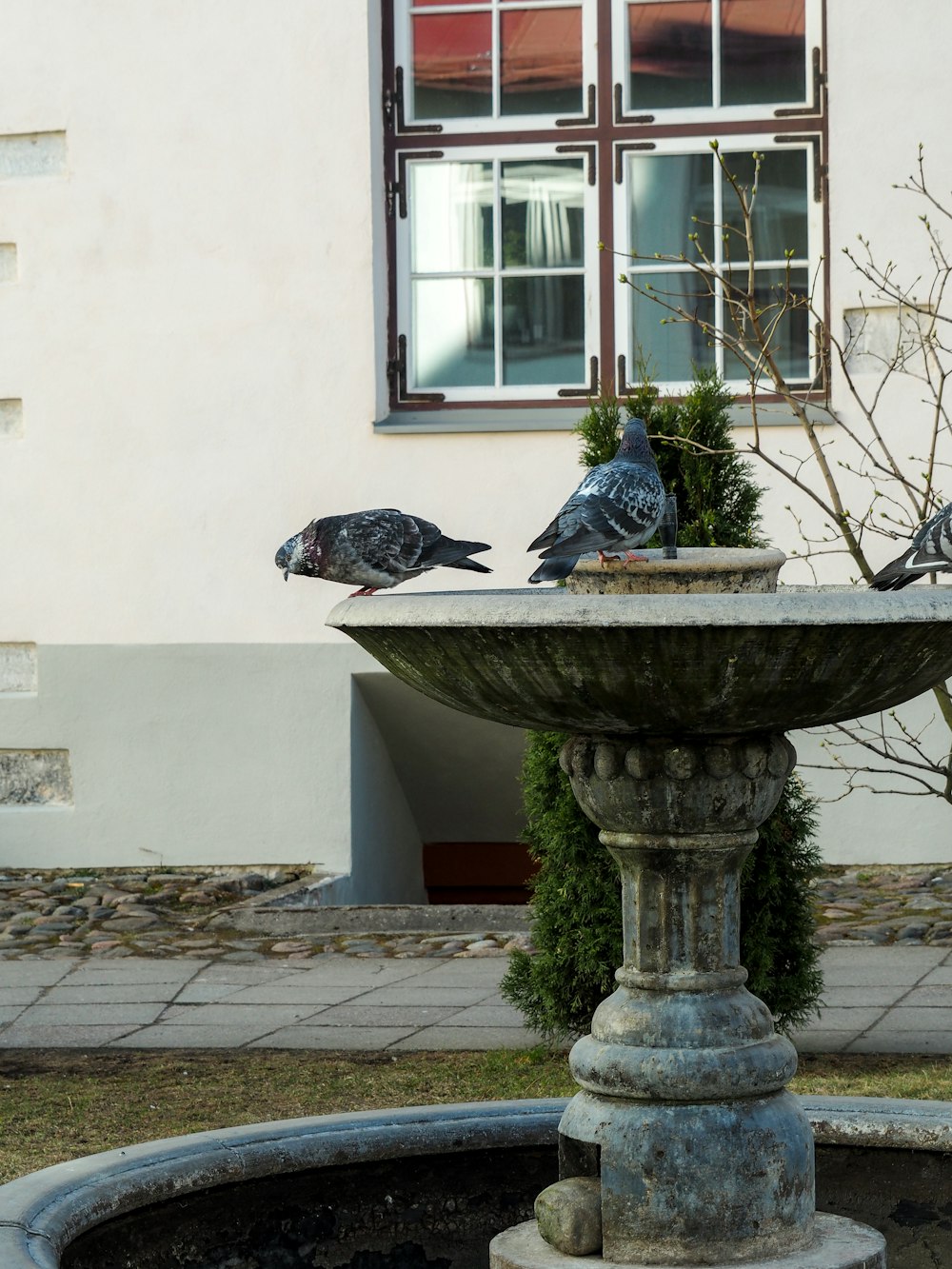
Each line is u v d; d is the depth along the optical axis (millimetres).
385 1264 4609
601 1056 4258
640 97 11523
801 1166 4234
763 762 4184
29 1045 7516
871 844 11055
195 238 11570
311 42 11430
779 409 10906
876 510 10859
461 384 11750
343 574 5379
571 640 3613
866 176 10883
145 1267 4188
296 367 11516
